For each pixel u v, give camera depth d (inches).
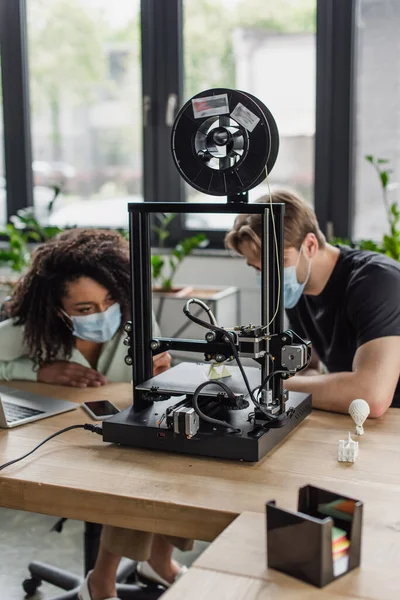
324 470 54.3
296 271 74.0
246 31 143.9
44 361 81.9
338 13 135.9
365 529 45.0
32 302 81.9
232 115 56.1
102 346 85.8
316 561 38.9
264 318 57.4
